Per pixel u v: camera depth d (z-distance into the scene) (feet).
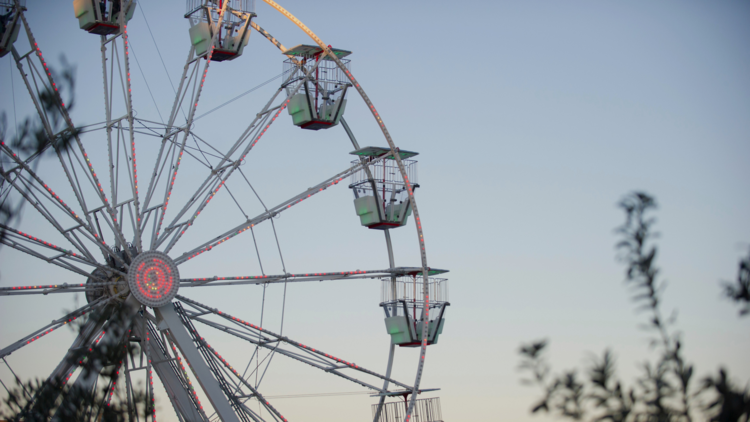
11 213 74.74
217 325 113.91
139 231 111.96
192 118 116.06
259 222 117.19
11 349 97.55
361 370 117.91
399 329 122.72
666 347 27.48
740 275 27.76
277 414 113.60
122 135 114.93
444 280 127.65
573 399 27.58
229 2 122.93
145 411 76.33
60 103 70.54
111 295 107.86
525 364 28.32
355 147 130.62
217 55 121.90
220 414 107.55
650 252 28.71
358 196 130.11
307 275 118.73
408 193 122.72
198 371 108.06
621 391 27.25
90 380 78.48
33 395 71.87
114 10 116.37
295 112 123.75
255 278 114.93
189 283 111.45
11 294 99.66
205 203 114.93
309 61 126.00
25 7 103.96
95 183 108.88
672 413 26.30
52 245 103.35
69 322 96.68
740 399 24.61
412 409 116.26
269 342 116.06
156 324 109.70
